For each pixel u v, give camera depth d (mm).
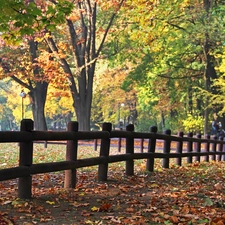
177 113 50875
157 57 36750
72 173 8695
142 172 12289
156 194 8594
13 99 65750
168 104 44812
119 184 9734
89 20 32594
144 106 44719
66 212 6570
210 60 32938
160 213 6566
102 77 50906
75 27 38281
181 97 41125
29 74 36438
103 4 31047
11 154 19812
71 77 33094
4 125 102938
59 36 36625
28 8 10867
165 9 26891
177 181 10914
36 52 37125
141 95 38719
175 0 27812
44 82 38969
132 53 36500
